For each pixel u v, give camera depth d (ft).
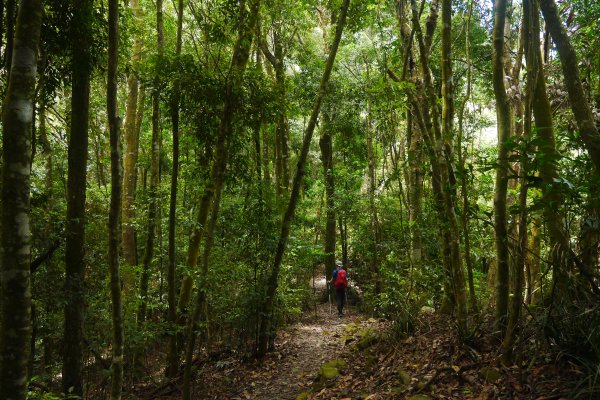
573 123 17.71
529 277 15.29
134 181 30.68
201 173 22.86
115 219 11.57
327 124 42.27
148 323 19.51
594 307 11.01
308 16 41.22
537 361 12.33
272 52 38.52
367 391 15.70
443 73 16.61
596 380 9.88
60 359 19.71
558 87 21.40
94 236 22.52
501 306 14.47
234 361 23.39
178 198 32.55
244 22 18.69
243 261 23.44
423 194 26.63
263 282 22.89
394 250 29.35
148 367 23.32
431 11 22.29
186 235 26.84
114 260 11.61
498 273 14.46
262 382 20.33
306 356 24.07
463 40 30.45
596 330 10.71
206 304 22.76
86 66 15.88
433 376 14.11
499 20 13.82
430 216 22.67
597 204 10.08
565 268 12.19
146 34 27.27
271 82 20.72
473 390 12.61
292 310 27.40
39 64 15.79
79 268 16.37
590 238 12.01
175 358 21.71
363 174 48.67
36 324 15.93
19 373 8.58
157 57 18.67
